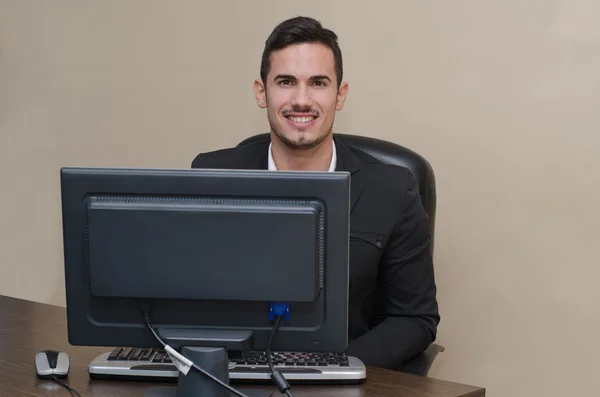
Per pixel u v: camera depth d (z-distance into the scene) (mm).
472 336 2438
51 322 1773
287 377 1287
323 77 1758
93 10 3252
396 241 1818
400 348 1679
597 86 2150
